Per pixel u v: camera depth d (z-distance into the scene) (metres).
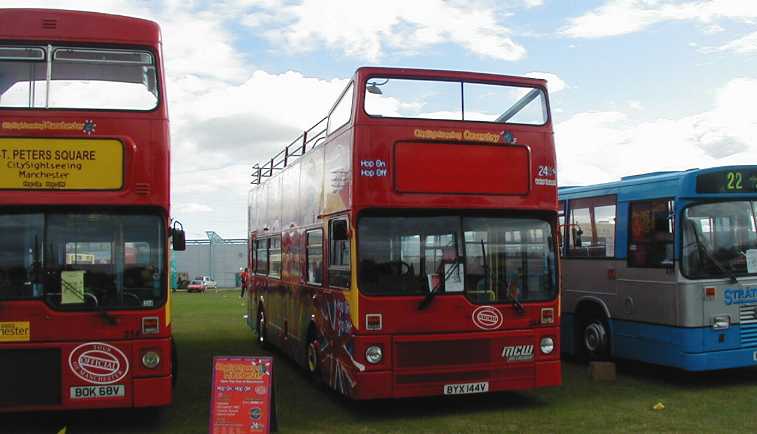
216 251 79.81
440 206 9.05
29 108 8.10
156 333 8.15
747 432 7.98
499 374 9.10
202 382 11.95
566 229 13.29
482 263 9.20
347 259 9.11
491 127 9.36
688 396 10.08
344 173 9.30
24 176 8.01
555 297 9.45
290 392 10.90
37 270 8.01
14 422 9.05
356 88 9.04
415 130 9.07
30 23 8.32
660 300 10.83
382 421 8.88
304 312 11.70
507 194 9.32
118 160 8.22
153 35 8.57
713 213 10.73
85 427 8.78
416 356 8.84
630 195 11.60
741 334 10.58
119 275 8.17
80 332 8.00
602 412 9.12
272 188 15.48
